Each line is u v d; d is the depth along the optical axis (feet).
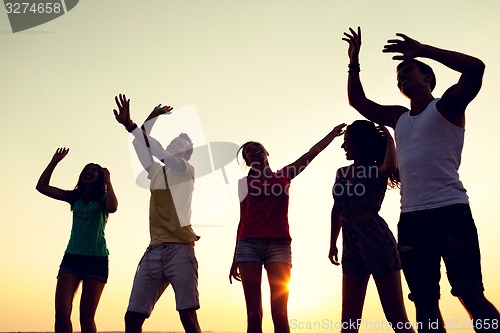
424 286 10.70
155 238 15.52
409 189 11.01
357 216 13.73
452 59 10.17
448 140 10.82
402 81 11.78
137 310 15.03
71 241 17.01
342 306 13.84
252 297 14.93
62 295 16.25
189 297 15.01
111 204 17.20
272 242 15.28
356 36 13.30
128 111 15.52
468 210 10.50
